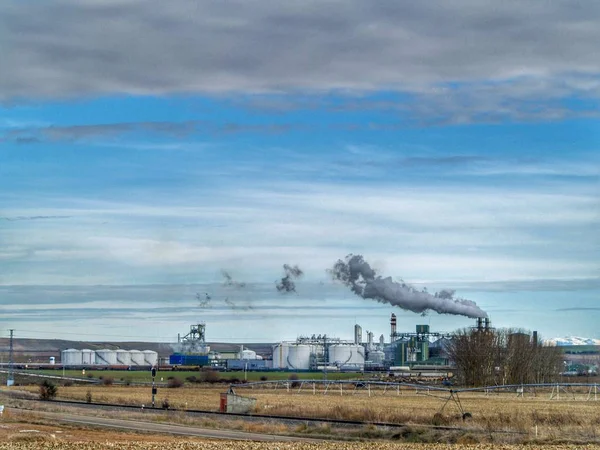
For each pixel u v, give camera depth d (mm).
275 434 74375
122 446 59094
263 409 99875
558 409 104750
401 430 73625
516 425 78500
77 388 171625
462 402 120438
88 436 68438
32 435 65062
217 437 71000
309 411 96062
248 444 62406
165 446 59625
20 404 106875
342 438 71250
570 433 71938
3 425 74000
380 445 63188
